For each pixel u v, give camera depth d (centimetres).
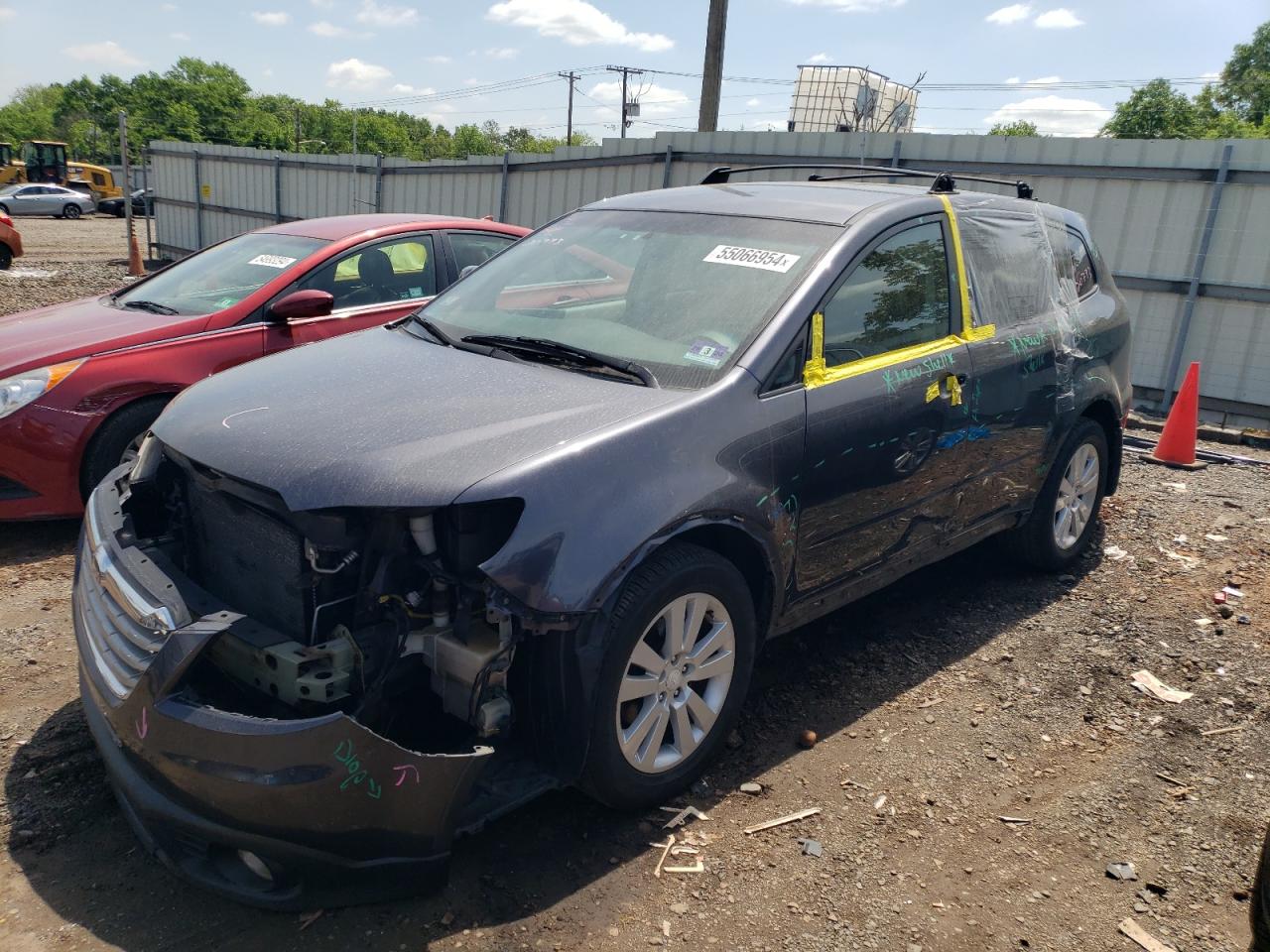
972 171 1030
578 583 264
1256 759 355
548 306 383
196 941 256
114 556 290
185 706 245
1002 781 338
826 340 349
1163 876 294
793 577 343
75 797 312
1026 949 264
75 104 13625
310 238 624
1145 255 948
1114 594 496
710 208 409
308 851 245
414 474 262
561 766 281
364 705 261
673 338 342
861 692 394
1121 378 529
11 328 568
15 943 253
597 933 262
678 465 294
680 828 306
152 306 592
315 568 265
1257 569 530
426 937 259
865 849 301
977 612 471
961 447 406
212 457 286
